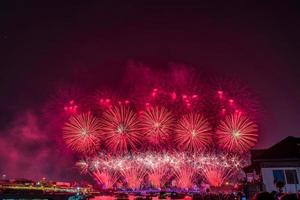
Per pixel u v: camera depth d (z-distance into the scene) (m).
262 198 5.46
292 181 26.45
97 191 50.38
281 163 27.03
